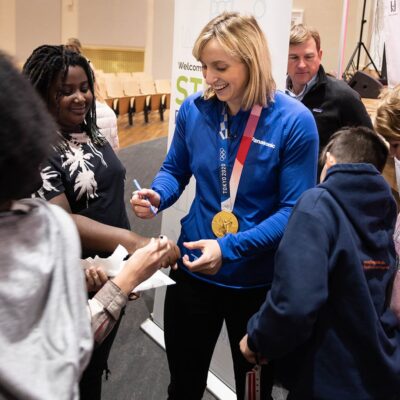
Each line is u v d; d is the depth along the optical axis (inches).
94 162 55.6
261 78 49.6
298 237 38.2
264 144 51.6
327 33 281.7
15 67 24.2
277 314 38.1
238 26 47.9
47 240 24.7
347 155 41.4
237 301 57.2
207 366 63.4
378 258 39.8
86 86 55.2
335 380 39.2
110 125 105.3
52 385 22.0
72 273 25.0
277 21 62.8
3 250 22.9
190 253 58.4
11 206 25.2
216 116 54.6
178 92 81.8
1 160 22.3
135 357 91.2
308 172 51.9
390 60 78.8
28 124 23.1
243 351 45.8
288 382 42.3
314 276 37.1
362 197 38.9
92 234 51.5
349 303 38.5
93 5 435.2
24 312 22.4
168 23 440.5
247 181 52.9
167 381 84.9
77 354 23.3
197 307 58.9
